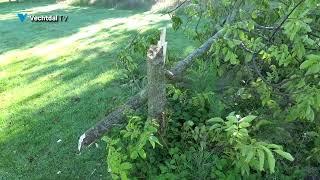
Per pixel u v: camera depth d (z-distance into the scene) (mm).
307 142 3420
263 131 3217
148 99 3055
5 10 14898
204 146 2975
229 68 4008
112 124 3104
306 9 2660
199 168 2922
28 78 6738
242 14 3877
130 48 4184
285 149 3330
